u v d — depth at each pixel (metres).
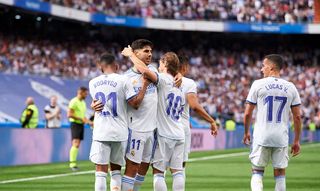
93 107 10.67
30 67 45.06
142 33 59.88
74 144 21.11
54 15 46.12
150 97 10.77
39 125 28.44
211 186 16.16
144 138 10.73
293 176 19.20
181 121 11.20
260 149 11.16
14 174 19.59
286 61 62.34
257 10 58.56
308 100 54.66
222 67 59.34
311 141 46.78
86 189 15.56
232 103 52.25
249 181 17.53
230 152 32.56
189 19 56.22
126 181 10.69
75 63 49.59
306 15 58.25
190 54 60.69
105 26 56.97
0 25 48.44
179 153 11.00
